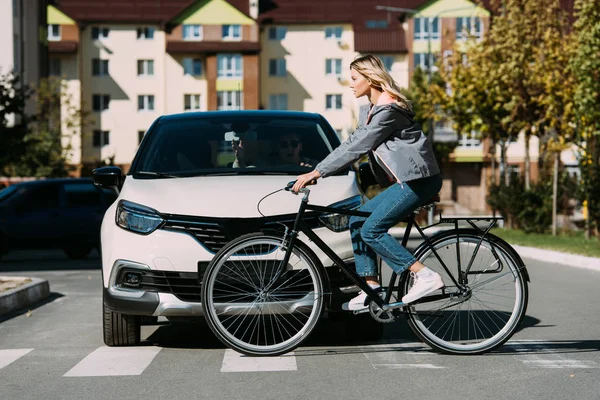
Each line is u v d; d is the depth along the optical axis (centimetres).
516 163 7525
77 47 7619
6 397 596
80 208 2177
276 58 7956
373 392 587
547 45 3428
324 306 709
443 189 7669
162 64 7788
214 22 7788
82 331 910
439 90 3959
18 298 1138
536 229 2923
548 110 3409
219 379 635
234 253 696
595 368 660
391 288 703
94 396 591
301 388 601
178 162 837
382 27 7944
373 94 691
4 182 3806
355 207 744
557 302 1116
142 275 735
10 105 3081
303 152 851
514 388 594
